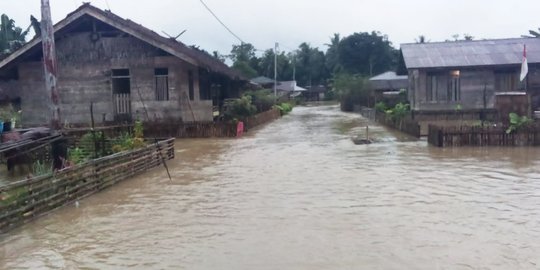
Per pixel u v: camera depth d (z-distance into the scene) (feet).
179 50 75.36
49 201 30.99
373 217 27.86
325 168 45.34
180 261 21.63
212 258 21.89
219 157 54.75
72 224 28.22
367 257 21.48
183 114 80.74
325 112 167.32
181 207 31.42
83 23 79.92
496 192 33.45
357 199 32.37
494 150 54.65
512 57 88.22
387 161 48.65
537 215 27.50
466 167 43.91
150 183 40.06
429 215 27.99
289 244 23.50
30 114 80.69
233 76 97.14
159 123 78.28
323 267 20.45
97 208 31.91
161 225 27.40
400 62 112.88
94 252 23.22
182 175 43.45
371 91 169.78
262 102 128.98
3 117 80.89
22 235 26.32
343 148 60.59
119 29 76.28
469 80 90.02
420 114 91.15
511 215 27.63
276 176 41.81
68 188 33.37
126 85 85.51
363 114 138.51
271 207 30.78
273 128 97.40
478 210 28.86
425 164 46.16
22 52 75.66
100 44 80.64
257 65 308.40
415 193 33.71
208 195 34.76
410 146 60.59
